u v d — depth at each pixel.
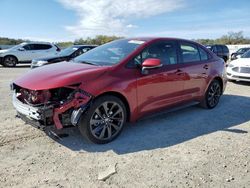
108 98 4.23
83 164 3.66
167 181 3.30
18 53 18.53
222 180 3.35
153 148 4.20
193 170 3.56
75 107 3.91
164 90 5.09
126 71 4.50
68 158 3.81
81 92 3.95
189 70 5.62
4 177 3.31
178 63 5.46
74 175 3.39
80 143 4.29
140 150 4.12
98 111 4.18
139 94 4.64
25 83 4.15
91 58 5.07
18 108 4.26
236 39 56.78
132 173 3.46
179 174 3.46
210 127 5.22
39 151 4.00
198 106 6.68
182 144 4.38
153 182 3.27
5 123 5.07
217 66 6.48
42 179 3.29
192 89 5.79
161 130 4.99
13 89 4.48
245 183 3.30
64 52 12.45
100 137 4.26
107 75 4.27
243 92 8.81
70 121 3.96
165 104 5.20
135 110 4.66
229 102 7.31
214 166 3.68
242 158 3.93
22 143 4.23
